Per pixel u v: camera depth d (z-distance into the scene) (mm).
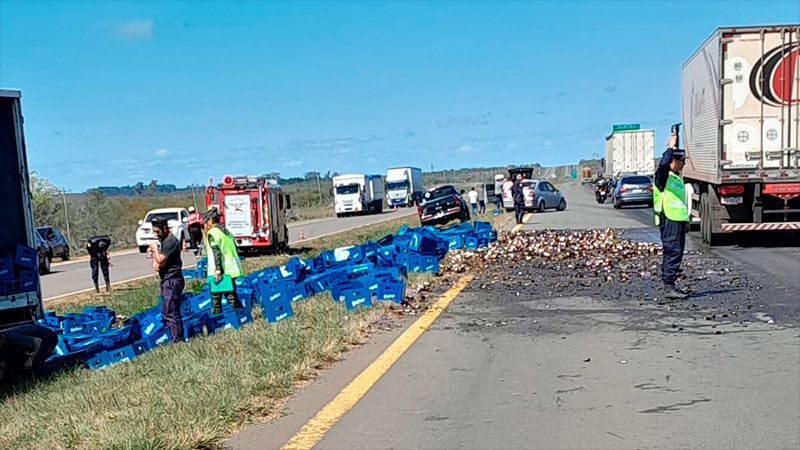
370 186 65188
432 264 14719
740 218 17484
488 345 8609
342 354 8328
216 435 5676
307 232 40281
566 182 133125
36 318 9070
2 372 7844
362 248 15391
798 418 5797
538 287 12758
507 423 5887
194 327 9672
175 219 32688
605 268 14727
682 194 11141
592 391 6676
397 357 8102
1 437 5902
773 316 9609
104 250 17531
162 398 6465
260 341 8594
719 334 8742
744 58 16531
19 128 8969
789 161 16531
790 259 15156
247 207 25344
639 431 5609
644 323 9508
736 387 6652
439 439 5574
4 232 8891
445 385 6992
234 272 10852
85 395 6809
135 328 9805
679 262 11148
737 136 16656
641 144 51281
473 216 39531
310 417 6145
